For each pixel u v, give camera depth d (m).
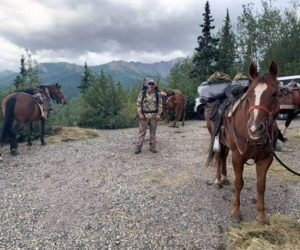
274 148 3.47
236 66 19.59
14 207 3.95
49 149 6.61
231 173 4.89
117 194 4.24
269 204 3.93
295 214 3.69
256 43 19.19
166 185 4.48
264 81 2.97
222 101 4.01
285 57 17.73
